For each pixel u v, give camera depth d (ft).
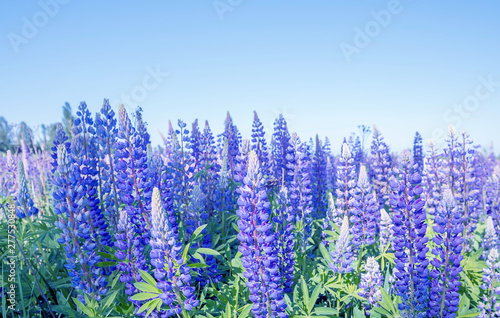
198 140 6.36
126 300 4.15
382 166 6.64
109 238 4.37
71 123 4.85
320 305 4.43
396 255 4.06
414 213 4.04
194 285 4.42
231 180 5.70
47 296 4.27
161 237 3.64
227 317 3.76
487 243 5.08
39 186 7.23
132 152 4.24
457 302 3.94
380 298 4.17
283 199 4.65
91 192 4.24
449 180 5.56
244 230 3.74
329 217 5.39
